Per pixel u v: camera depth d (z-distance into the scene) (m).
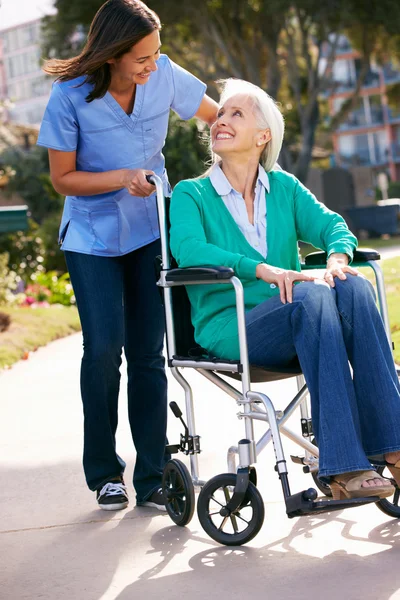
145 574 2.96
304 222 3.55
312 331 2.98
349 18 25.53
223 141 3.43
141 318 3.88
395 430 2.99
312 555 3.01
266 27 27.08
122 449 4.88
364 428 3.04
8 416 6.18
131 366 3.90
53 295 16.06
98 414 3.78
